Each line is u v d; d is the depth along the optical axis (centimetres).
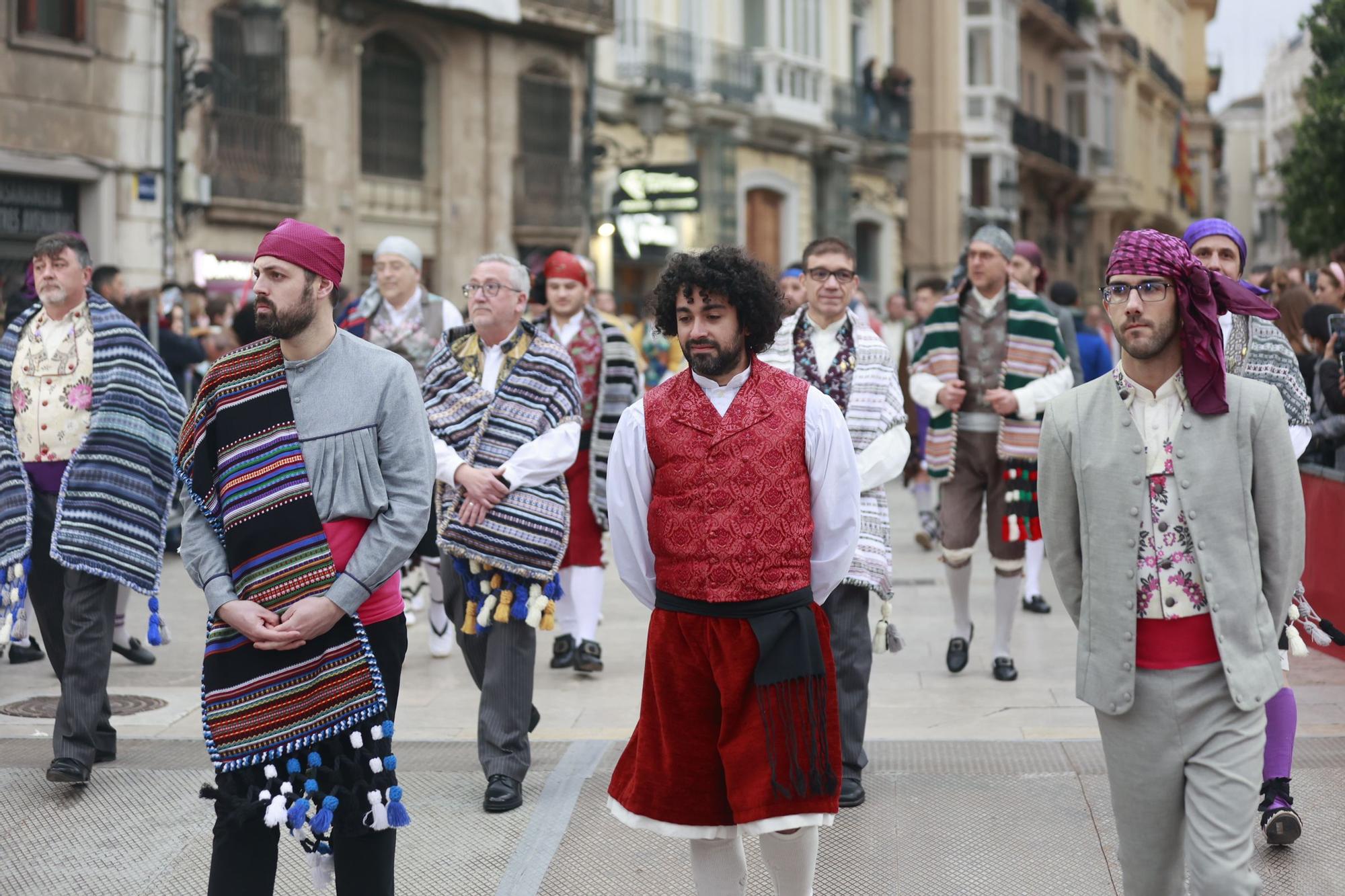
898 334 1652
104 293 1111
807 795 369
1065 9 4516
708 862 385
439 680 758
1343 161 2688
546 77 2283
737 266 374
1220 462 361
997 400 705
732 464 374
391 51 2073
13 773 582
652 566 390
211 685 382
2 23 1489
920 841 505
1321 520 759
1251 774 355
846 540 385
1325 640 472
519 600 549
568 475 769
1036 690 718
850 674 543
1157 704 363
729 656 371
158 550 587
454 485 559
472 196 2173
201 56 1730
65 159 1553
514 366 573
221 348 1288
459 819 535
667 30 2552
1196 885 355
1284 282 1070
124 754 607
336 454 385
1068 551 379
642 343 1753
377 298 805
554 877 483
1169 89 5881
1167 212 5888
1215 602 358
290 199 1827
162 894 474
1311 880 464
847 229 3133
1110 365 1038
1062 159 4412
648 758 381
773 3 2795
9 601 572
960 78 3712
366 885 387
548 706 698
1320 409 755
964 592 755
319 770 380
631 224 2358
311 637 376
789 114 2812
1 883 482
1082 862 486
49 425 591
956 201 3703
